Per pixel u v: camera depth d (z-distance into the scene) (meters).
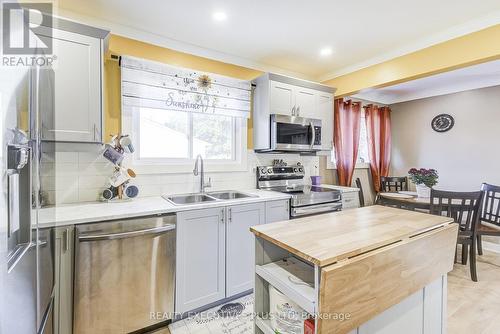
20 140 0.88
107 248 1.58
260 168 3.00
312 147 2.99
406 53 2.63
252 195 2.50
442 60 2.36
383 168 4.43
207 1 1.89
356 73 3.13
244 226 2.19
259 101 2.88
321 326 0.85
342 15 2.08
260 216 2.30
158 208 1.78
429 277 1.27
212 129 2.79
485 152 3.53
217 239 2.04
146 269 1.71
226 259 2.09
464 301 2.17
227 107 2.67
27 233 0.94
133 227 1.67
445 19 2.14
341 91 3.31
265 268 1.17
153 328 1.81
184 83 2.41
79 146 1.77
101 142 1.82
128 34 2.25
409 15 2.08
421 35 2.42
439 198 2.61
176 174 2.48
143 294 1.71
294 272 1.13
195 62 2.62
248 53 2.81
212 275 2.02
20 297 0.86
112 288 1.61
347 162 3.88
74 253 1.50
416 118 4.26
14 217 0.85
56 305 1.43
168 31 2.33
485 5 1.94
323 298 0.85
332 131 3.29
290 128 2.82
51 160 1.45
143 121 2.39
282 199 2.45
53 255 1.34
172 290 1.83
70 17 2.00
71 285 1.50
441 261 1.34
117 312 1.63
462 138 3.74
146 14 2.06
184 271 1.88
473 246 2.53
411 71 2.59
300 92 2.98
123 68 2.12
